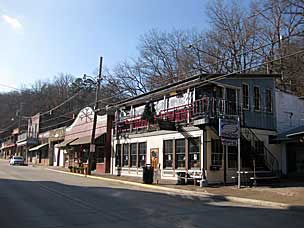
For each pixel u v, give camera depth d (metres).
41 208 12.64
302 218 11.63
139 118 31.31
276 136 26.23
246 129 24.89
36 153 67.69
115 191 19.27
